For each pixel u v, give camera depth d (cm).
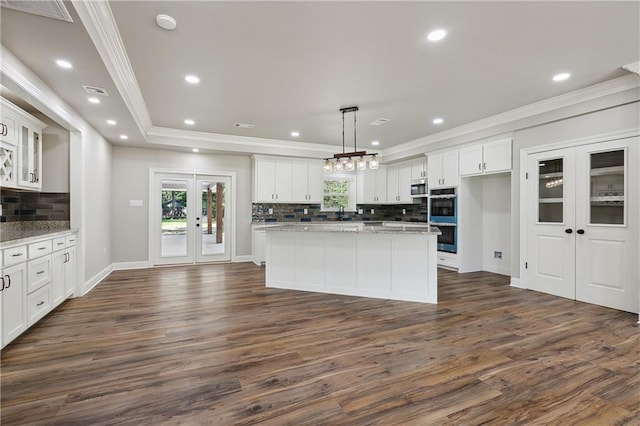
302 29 246
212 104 418
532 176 434
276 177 666
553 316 334
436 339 277
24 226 387
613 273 356
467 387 203
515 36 257
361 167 423
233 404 185
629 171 340
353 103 412
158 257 615
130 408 181
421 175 658
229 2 214
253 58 292
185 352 251
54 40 223
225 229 665
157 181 612
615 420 172
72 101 340
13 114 324
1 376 214
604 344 266
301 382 209
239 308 362
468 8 221
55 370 222
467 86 357
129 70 313
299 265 448
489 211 570
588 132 372
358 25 241
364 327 305
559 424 169
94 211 458
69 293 379
